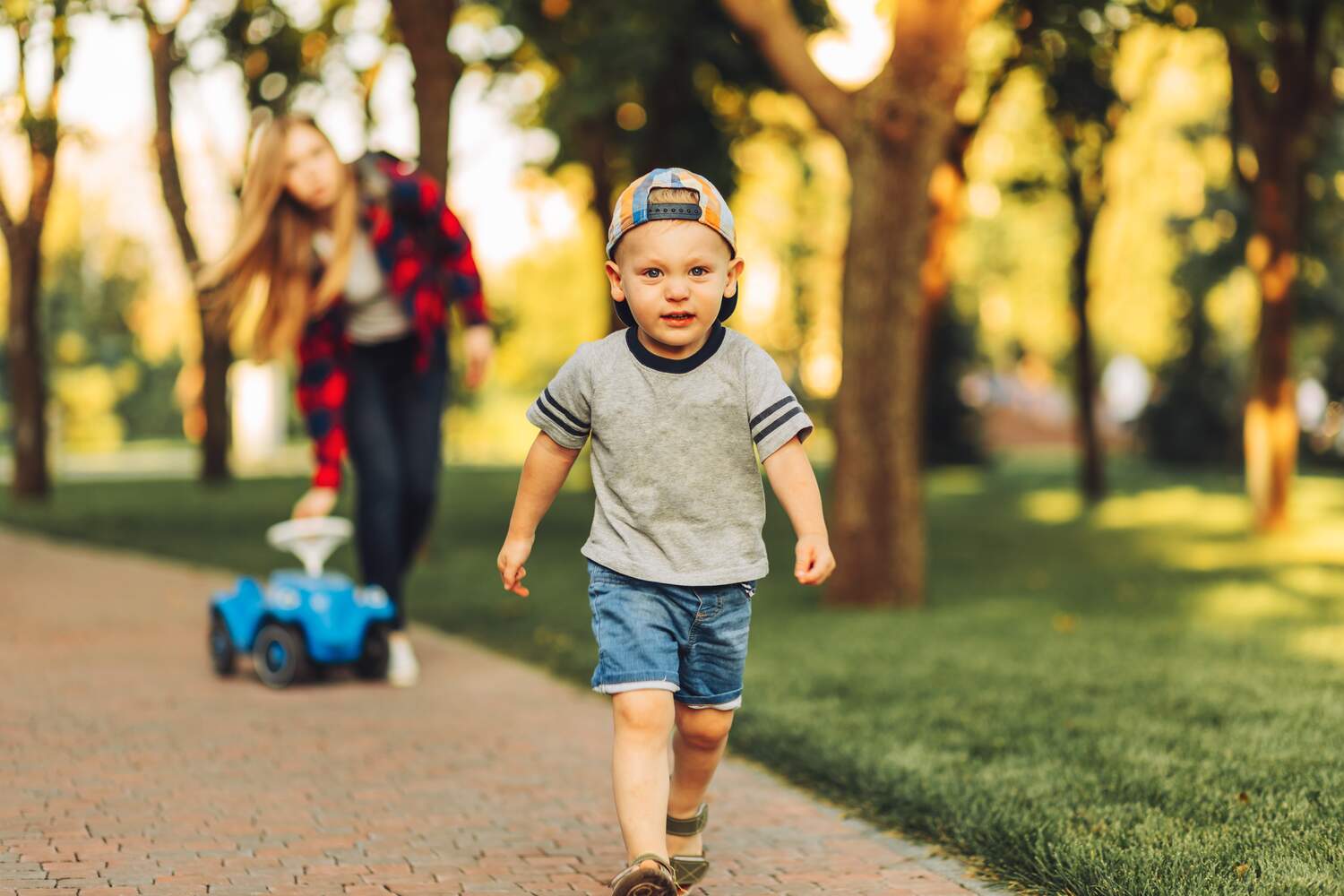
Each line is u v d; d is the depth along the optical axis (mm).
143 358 47188
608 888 3650
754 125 16609
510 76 16781
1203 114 22469
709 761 3529
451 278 6645
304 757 5078
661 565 3254
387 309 6484
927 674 6535
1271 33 10242
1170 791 4332
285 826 4188
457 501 20516
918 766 4672
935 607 9281
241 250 6254
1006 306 37938
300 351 6547
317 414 6543
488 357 6695
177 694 6254
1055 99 14656
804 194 25859
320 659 6316
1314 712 5586
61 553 12945
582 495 22203
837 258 30141
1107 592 10102
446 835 4129
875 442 9250
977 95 15117
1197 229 22359
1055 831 3854
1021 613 8922
